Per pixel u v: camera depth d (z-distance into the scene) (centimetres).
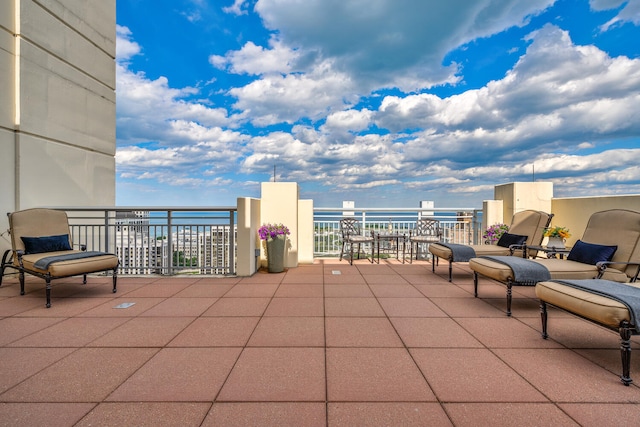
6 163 493
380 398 168
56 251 415
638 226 320
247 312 320
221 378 189
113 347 233
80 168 633
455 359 214
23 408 158
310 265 616
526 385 181
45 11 546
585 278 314
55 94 570
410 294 394
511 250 446
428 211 738
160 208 506
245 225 502
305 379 188
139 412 155
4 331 266
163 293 398
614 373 195
